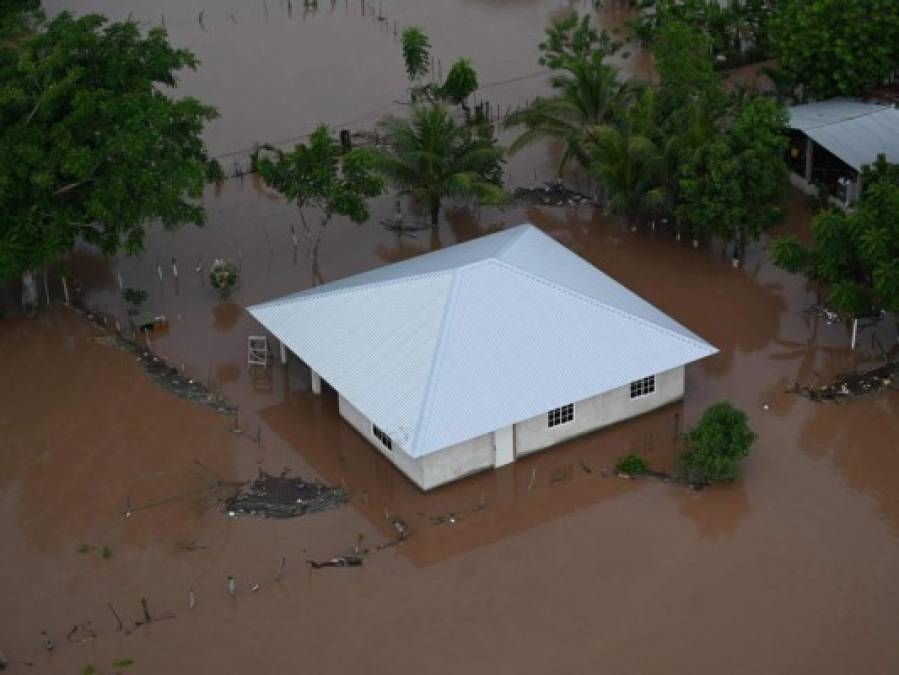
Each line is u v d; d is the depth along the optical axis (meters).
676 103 52.66
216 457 40.69
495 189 51.03
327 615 34.44
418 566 36.06
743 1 68.19
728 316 47.34
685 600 34.38
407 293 41.22
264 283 50.31
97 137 43.97
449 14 77.31
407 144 52.19
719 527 37.00
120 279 50.66
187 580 35.69
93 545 37.12
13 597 35.28
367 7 78.81
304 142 61.09
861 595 34.28
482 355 39.06
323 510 38.28
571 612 34.19
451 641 33.41
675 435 40.91
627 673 32.09
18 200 43.84
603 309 41.00
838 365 44.16
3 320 48.41
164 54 46.91
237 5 79.50
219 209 56.00
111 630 34.06
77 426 42.44
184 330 47.53
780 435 40.72
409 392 38.31
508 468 39.59
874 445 40.19
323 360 40.94
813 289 48.53
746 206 47.97
